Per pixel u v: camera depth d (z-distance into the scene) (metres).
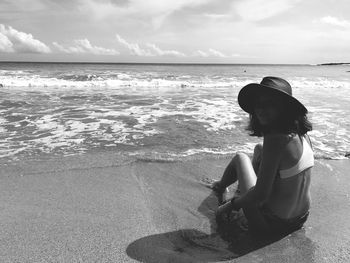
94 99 11.88
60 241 2.88
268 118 2.56
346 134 7.02
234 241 2.96
